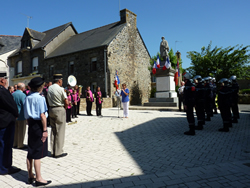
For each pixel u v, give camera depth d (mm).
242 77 18094
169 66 14523
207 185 2672
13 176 3291
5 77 3688
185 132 5812
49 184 2889
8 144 3424
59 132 4152
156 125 7469
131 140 5348
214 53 18516
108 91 17891
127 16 20875
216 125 7176
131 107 14555
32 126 2934
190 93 5738
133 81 21078
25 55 24453
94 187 2729
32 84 3039
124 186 2727
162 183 2777
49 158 4098
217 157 3816
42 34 25953
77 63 19906
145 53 23484
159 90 15047
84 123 8352
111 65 18172
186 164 3494
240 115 9758
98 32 22625
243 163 3395
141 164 3566
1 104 3404
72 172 3309
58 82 4312
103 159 3906
